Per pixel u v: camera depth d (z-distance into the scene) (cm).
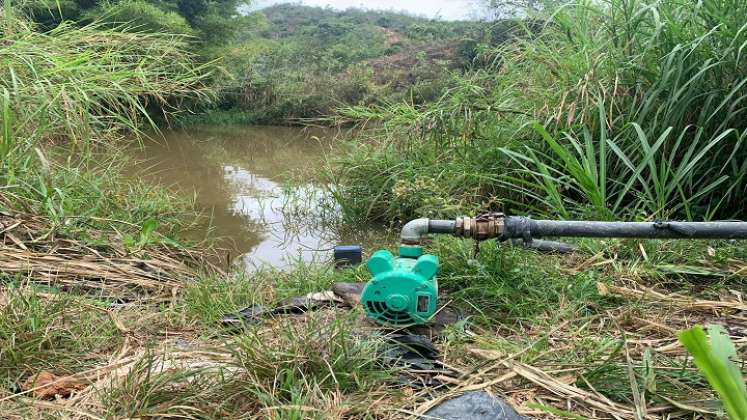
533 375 185
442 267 273
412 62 1588
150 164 730
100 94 429
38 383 182
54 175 399
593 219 337
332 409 166
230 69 1459
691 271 271
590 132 391
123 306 252
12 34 392
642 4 400
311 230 445
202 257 365
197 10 1519
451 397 175
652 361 190
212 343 214
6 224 326
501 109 417
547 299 247
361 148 539
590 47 423
